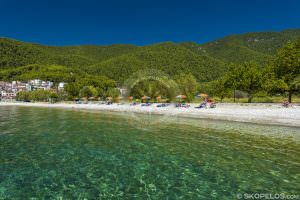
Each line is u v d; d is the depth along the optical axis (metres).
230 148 15.93
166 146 16.52
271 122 25.75
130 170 11.66
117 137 19.73
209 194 9.11
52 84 198.88
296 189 9.46
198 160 13.28
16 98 139.50
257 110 33.81
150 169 11.81
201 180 10.45
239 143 17.38
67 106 76.00
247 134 20.88
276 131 22.19
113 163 12.72
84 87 112.69
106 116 39.41
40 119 34.94
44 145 16.81
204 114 32.28
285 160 13.18
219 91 59.31
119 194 9.10
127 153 14.70
